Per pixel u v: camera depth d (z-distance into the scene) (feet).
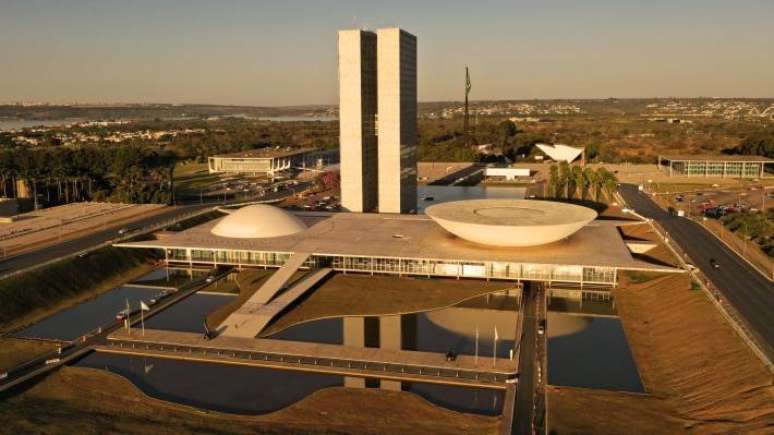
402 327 316.60
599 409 232.73
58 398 246.06
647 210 577.43
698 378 250.37
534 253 392.68
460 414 229.45
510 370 262.26
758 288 336.90
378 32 524.93
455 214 406.82
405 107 552.00
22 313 341.21
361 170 539.70
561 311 342.44
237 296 372.17
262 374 266.36
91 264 407.85
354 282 387.75
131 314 343.26
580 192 642.22
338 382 258.16
